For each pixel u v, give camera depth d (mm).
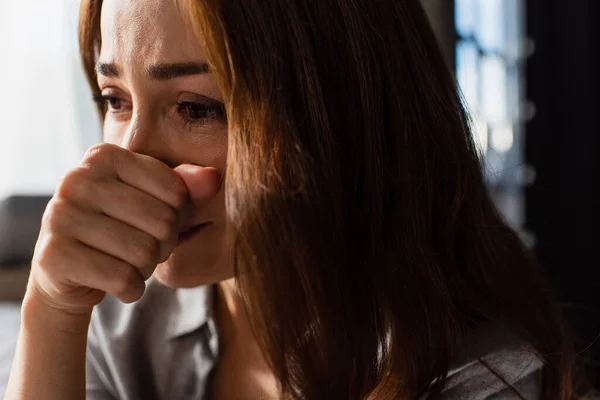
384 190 626
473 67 2689
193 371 728
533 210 2898
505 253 764
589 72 2885
